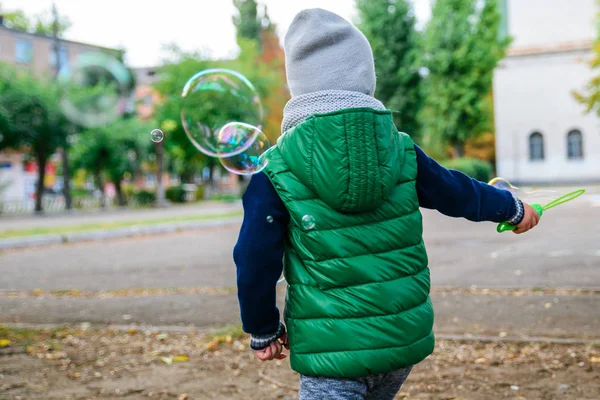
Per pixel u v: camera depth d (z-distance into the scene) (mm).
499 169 34000
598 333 4387
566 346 4055
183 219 17031
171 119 30328
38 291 7051
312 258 1710
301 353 1726
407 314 1721
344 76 1776
